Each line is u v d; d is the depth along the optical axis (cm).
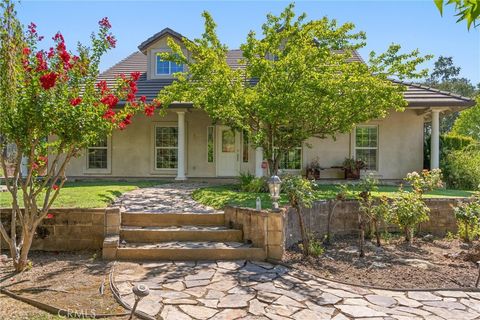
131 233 664
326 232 811
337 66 986
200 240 673
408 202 755
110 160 1516
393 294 470
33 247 656
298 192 616
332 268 578
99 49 554
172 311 398
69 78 531
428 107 1299
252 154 1501
